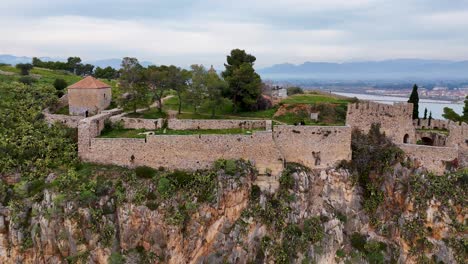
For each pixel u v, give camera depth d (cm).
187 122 6875
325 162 6456
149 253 5381
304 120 7825
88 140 6084
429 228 5991
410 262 5925
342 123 7619
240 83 8381
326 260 5966
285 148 6334
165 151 6041
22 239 5350
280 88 13675
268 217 5891
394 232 6125
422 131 7438
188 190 5681
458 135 6550
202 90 7938
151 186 5653
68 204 5356
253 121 6838
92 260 5278
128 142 6022
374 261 5975
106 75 15325
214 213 5669
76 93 7456
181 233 5444
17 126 6700
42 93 8175
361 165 6531
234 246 5659
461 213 5966
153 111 7919
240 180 5872
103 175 5772
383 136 6850
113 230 5409
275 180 6166
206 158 6081
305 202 6169
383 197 6331
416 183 6197
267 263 5697
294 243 5856
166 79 7800
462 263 5728
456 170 6234
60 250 5303
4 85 8344
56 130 6694
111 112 7306
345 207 6347
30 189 5672
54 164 6012
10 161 5922
